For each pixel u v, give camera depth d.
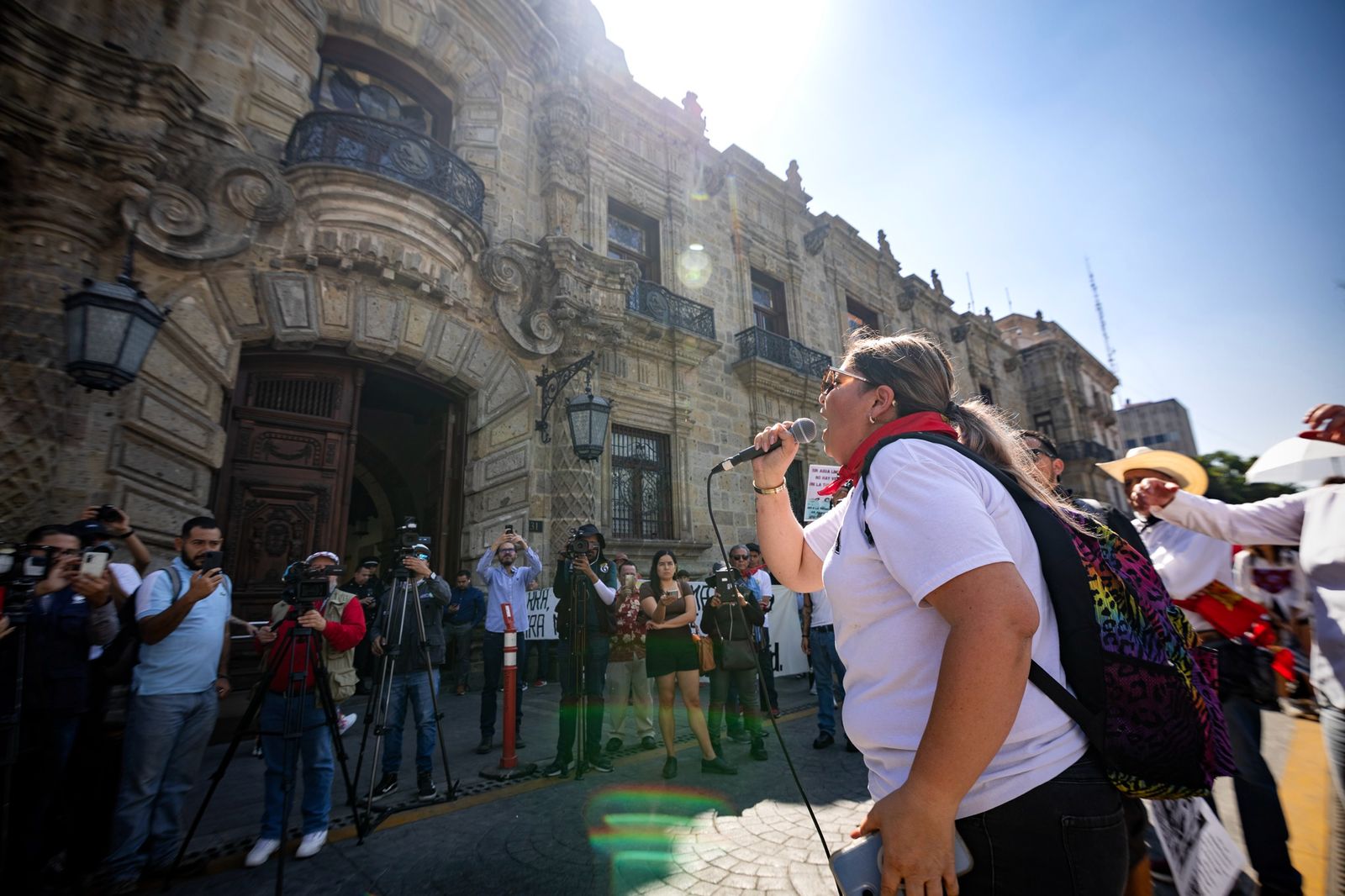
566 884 2.90
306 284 7.46
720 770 4.56
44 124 5.59
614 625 5.34
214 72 7.27
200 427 6.47
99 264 5.95
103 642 3.14
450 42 9.94
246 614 6.93
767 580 6.98
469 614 8.03
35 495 5.05
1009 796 0.91
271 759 3.34
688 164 14.35
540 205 10.64
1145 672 0.95
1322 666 1.94
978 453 1.16
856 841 0.93
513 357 9.46
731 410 13.30
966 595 0.84
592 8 12.76
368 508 15.66
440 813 3.83
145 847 3.17
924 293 21.17
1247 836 2.46
